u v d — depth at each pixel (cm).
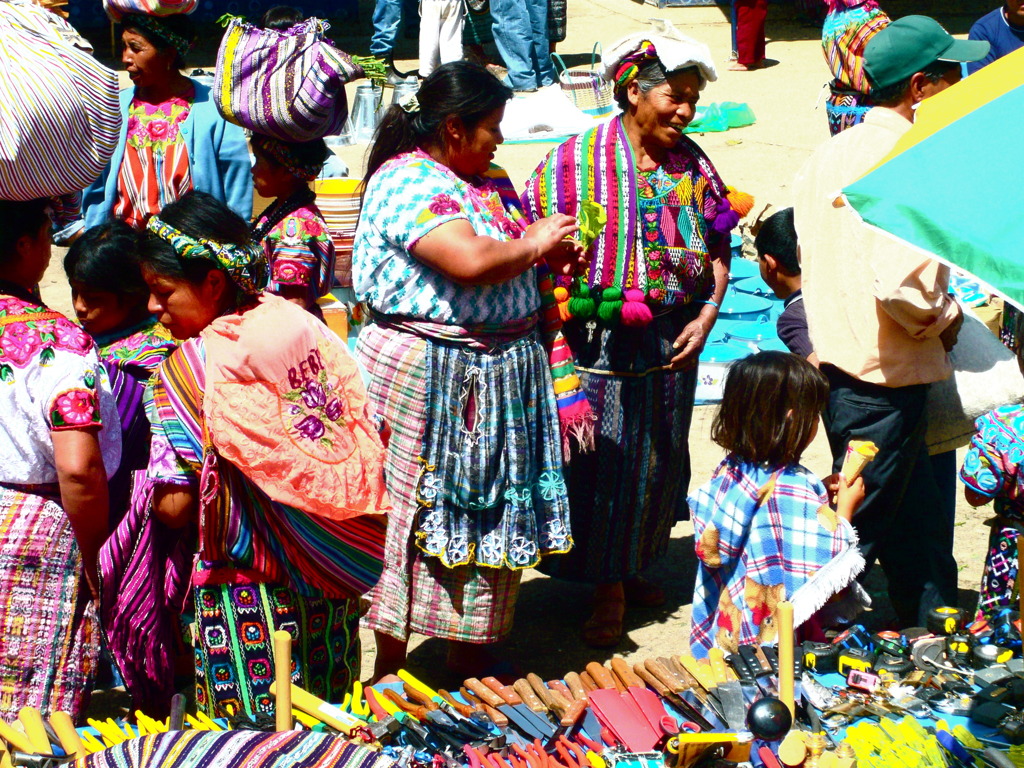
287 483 973
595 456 1490
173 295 1005
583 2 6588
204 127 1758
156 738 826
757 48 5078
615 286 1433
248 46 1467
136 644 1232
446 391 1270
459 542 1289
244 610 1033
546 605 1684
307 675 1059
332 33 5912
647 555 1555
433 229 1202
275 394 980
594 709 969
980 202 734
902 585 1415
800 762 893
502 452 1290
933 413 1453
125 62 1739
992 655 1038
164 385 1002
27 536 1050
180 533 1237
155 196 1752
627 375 1477
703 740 893
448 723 959
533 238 1240
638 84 1427
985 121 782
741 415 1181
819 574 1144
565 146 1495
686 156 1505
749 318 2536
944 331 1343
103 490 1051
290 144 1504
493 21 4622
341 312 1931
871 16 2734
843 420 1351
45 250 1077
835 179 1349
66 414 1021
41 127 1009
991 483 1244
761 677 1000
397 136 1277
